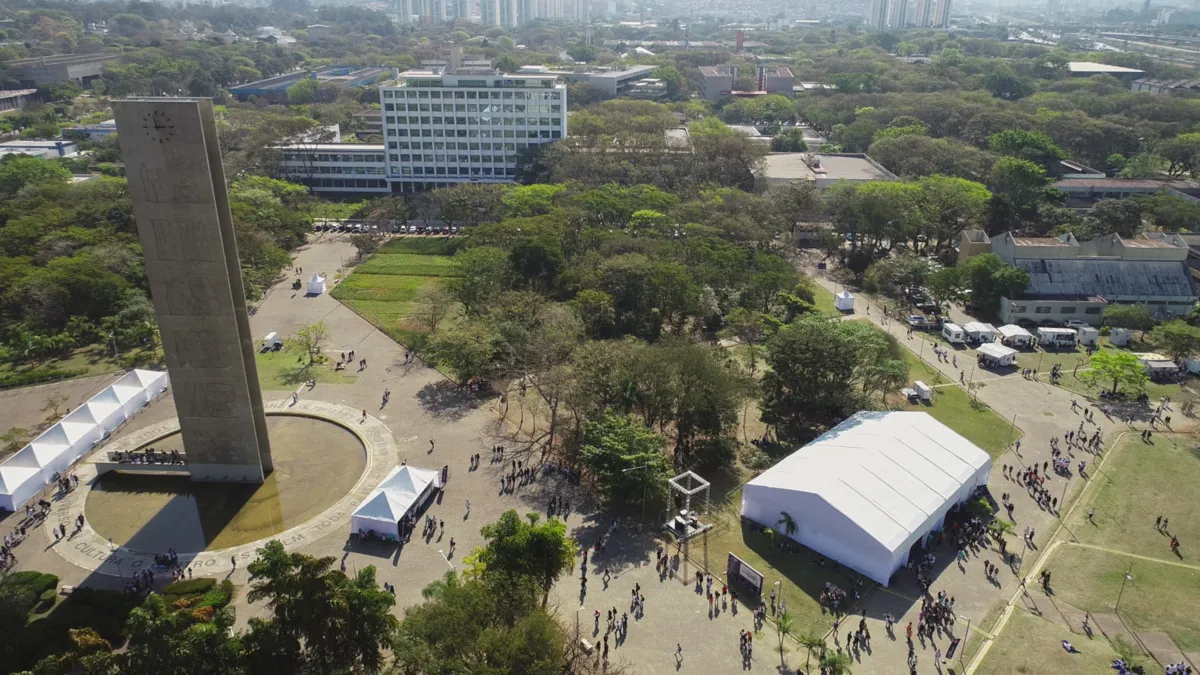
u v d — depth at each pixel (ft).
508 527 246.47
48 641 241.14
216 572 283.18
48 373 438.81
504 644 201.67
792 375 387.55
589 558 293.64
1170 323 482.28
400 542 300.61
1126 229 646.33
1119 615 266.57
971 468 327.47
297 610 208.64
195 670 198.39
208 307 304.09
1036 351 489.67
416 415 400.47
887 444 333.62
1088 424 397.39
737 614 266.98
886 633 257.96
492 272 503.20
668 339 407.64
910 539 286.25
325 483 341.82
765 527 314.76
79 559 290.35
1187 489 340.18
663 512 324.19
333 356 470.80
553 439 378.12
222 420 328.08
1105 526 315.58
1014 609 269.64
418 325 513.86
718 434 355.15
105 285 489.26
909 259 580.71
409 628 212.02
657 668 241.96
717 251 540.11
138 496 330.95
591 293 472.85
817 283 609.42
